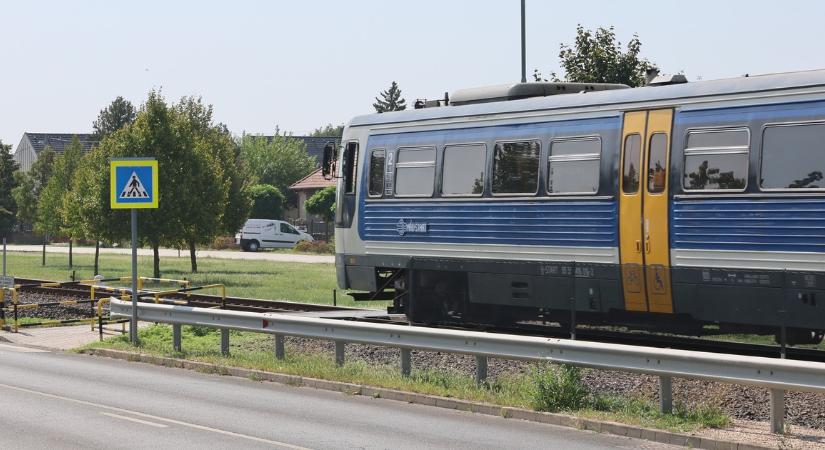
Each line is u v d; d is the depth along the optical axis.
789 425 12.27
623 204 18.52
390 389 15.20
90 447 11.55
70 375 17.56
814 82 16.19
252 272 47.97
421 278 22.38
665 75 18.94
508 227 20.34
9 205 102.69
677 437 11.81
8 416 13.51
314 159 145.25
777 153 16.55
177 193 42.88
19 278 40.62
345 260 23.98
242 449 11.49
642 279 18.16
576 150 19.33
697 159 17.56
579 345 14.01
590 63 31.83
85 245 92.69
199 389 16.03
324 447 11.63
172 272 48.41
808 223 16.11
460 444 11.81
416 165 22.31
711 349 18.11
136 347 20.45
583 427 12.70
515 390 14.62
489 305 21.77
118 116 134.88
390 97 152.62
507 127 20.55
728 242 17.09
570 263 19.23
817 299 16.02
